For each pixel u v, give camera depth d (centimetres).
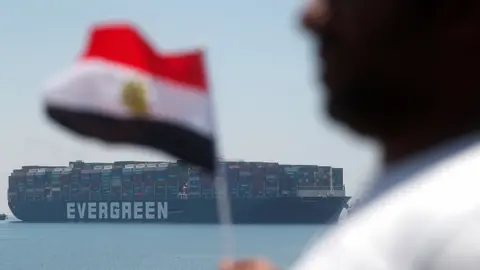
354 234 206
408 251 198
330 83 242
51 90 297
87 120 301
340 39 236
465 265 192
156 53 327
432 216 200
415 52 229
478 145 215
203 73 330
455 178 206
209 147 328
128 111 311
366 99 235
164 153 321
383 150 239
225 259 247
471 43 226
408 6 226
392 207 207
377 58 231
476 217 196
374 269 198
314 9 240
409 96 232
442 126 229
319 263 206
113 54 318
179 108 325
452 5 225
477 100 228
